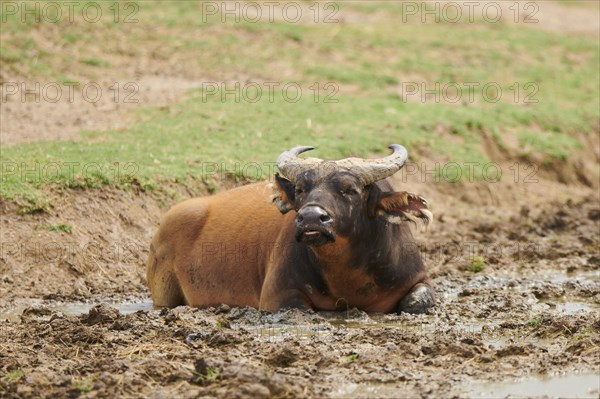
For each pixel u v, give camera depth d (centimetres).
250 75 10075
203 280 5238
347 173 4662
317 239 4434
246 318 4716
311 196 4525
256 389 3384
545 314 4681
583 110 10519
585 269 6194
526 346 3969
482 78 11100
